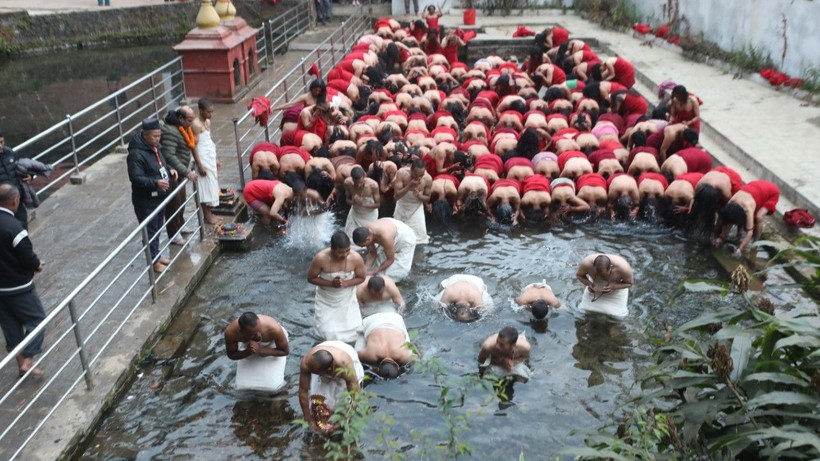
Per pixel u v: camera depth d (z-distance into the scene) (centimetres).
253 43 1750
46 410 596
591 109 1356
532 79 1623
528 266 901
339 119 1222
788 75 1480
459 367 699
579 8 2480
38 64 2233
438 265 906
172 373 688
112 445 594
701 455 439
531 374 694
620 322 773
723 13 1734
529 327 767
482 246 959
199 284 847
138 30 2547
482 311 787
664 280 861
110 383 635
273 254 922
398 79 1567
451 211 1031
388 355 680
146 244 740
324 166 1033
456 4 2533
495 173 1059
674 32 1977
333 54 1891
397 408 641
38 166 798
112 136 1550
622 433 500
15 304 610
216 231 934
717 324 561
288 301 815
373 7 2709
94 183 1073
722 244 934
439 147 1064
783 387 446
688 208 977
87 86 1981
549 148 1190
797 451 411
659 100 1432
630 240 967
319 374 600
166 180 795
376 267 848
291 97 1606
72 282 792
